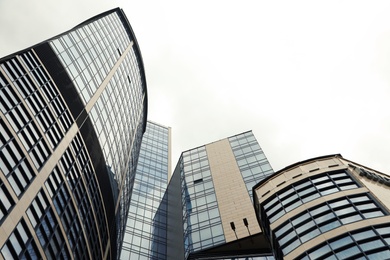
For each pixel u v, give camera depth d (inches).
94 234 1843.0
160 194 3592.5
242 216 2491.4
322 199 1546.5
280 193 1717.5
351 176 1649.9
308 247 1374.3
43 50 1870.1
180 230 2780.5
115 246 2218.3
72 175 1699.1
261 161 3078.2
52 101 1720.0
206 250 2313.0
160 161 4183.1
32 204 1322.6
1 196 1177.4
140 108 3235.7
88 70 2230.6
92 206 1857.8
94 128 2058.3
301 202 1590.8
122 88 2726.4
